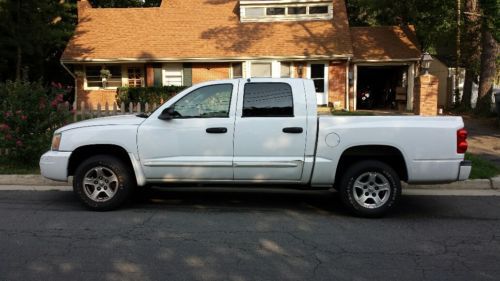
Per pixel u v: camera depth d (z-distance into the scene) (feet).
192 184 22.99
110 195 22.98
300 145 21.95
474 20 63.46
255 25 77.00
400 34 77.92
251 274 15.16
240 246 17.88
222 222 21.20
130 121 22.91
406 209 23.80
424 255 17.04
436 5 69.31
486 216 22.49
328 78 72.64
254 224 20.93
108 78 75.97
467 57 67.77
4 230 19.79
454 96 76.54
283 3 76.54
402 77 77.51
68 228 20.12
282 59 71.26
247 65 72.33
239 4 79.66
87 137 22.66
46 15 65.36
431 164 21.62
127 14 80.53
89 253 17.02
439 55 86.99
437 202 25.25
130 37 76.02
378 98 83.66
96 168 22.86
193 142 22.30
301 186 22.86
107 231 19.70
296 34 74.59
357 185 22.13
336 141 21.80
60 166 22.81
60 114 33.83
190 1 82.64
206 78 74.18
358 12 100.58
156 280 14.67
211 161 22.24
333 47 71.31
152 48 73.72
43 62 80.43
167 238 18.79
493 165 31.91
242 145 22.15
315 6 77.05
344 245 18.11
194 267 15.74
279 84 22.45
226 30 76.43
